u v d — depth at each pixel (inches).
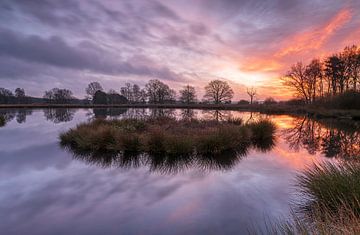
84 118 1210.6
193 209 205.9
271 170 322.3
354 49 1726.1
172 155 391.5
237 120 772.0
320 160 375.6
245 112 1755.7
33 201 224.1
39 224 182.7
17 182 277.1
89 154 406.3
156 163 354.3
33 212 202.1
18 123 971.3
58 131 723.4
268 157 398.0
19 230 174.6
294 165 347.6
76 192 245.8
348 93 1338.6
